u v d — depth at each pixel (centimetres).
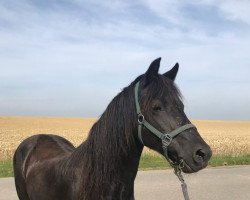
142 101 345
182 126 336
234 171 1274
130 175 368
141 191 929
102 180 356
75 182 374
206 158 325
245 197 888
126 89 366
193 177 1130
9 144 2327
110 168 356
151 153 1761
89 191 361
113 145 354
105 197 358
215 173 1223
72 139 3017
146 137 349
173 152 338
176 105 343
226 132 4734
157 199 850
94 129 373
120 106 356
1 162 1542
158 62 346
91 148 367
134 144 359
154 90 341
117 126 354
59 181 394
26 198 515
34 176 446
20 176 513
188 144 330
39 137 542
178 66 380
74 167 380
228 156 1808
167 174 1177
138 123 348
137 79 366
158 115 340
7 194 886
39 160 467
